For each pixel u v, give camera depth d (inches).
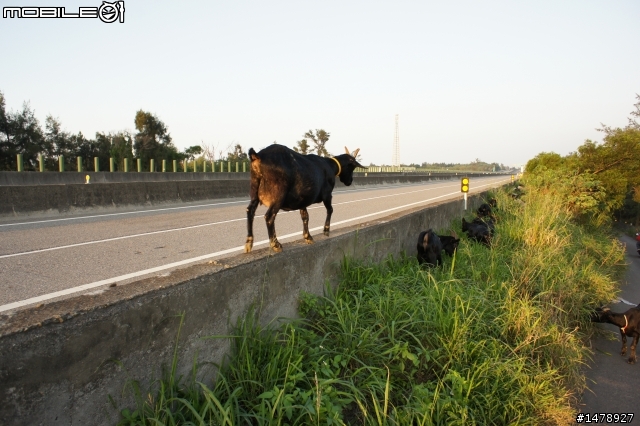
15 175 625.0
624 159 753.0
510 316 196.7
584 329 263.1
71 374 83.3
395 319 170.4
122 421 92.4
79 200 444.5
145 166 1231.5
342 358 142.9
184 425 97.0
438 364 156.7
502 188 772.0
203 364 115.6
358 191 1034.1
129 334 94.9
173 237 304.0
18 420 75.0
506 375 160.2
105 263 220.7
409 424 125.9
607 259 444.5
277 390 112.7
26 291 170.2
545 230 371.6
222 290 122.3
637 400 186.9
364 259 221.9
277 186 153.9
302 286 165.5
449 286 205.9
